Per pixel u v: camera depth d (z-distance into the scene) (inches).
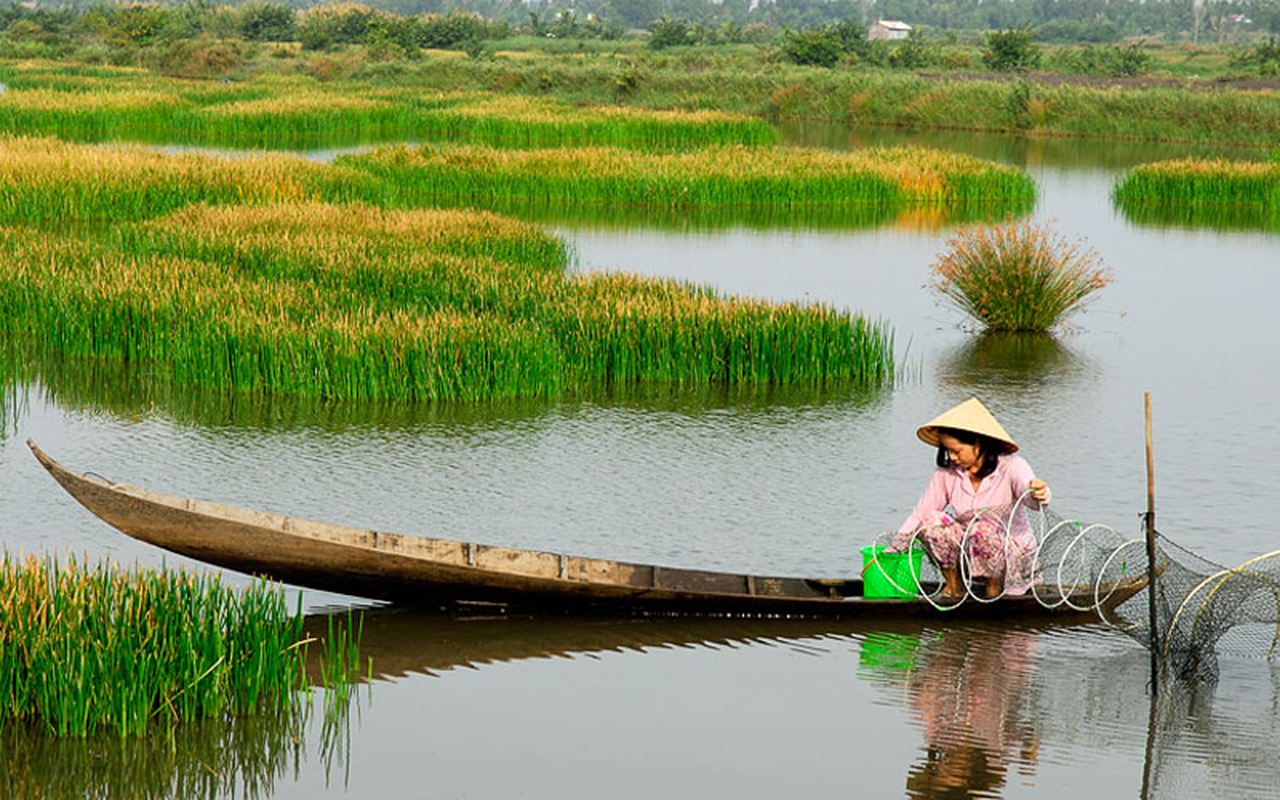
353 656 377.7
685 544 468.1
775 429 629.0
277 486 521.0
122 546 454.3
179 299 748.0
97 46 4340.6
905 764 324.5
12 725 326.3
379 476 538.6
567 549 458.9
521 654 383.2
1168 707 357.7
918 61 3678.6
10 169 1267.2
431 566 385.4
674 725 342.3
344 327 682.2
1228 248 1279.5
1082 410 671.1
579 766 320.8
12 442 575.2
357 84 3314.5
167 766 314.7
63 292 756.0
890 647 392.2
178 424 613.0
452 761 321.7
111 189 1229.7
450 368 670.5
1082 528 423.5
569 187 1541.6
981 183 1635.1
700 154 1747.0
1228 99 2559.1
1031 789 314.3
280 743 328.2
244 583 426.3
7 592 342.6
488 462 563.2
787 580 416.8
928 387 723.4
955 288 962.7
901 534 409.4
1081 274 900.6
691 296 799.1
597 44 5088.6
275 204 1136.8
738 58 3814.0
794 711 351.3
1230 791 315.0
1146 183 1653.5
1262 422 649.6
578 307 749.3
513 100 2711.6
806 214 1488.7
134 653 330.0
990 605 412.2
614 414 650.8
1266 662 392.2
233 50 3865.7
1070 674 377.4
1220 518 501.7
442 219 1061.1
